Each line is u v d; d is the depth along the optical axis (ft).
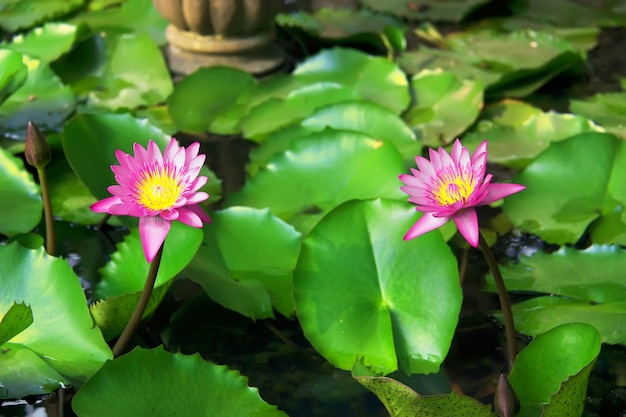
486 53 10.12
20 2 11.08
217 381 6.98
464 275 7.88
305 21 10.71
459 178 6.86
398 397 6.79
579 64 9.73
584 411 7.17
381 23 10.93
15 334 7.02
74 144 8.14
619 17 11.18
